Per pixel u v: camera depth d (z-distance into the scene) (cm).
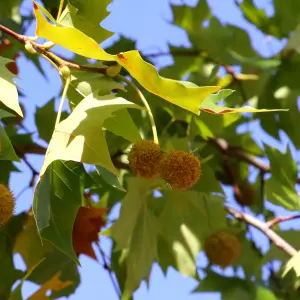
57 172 108
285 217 125
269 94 132
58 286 116
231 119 121
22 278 118
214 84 128
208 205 124
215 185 124
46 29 95
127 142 125
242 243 131
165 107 124
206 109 98
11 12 125
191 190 124
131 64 96
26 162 122
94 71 104
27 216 120
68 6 105
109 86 103
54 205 108
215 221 124
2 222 100
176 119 125
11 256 119
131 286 119
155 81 96
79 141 96
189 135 123
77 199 108
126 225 118
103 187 126
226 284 126
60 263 121
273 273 131
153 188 120
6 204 100
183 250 124
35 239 120
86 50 96
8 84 99
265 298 127
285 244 122
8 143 105
